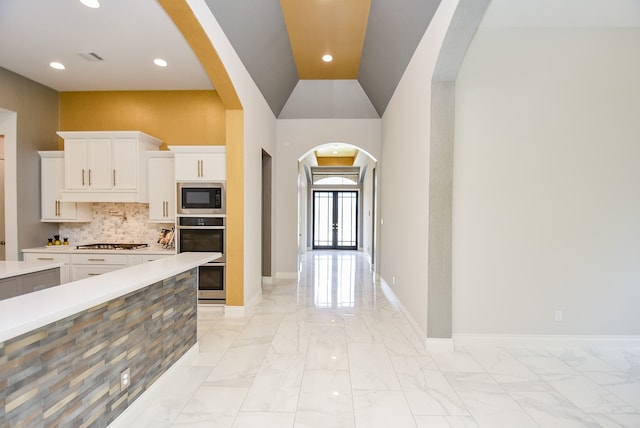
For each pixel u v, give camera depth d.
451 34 2.40
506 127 3.04
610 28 3.02
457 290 3.08
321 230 11.41
